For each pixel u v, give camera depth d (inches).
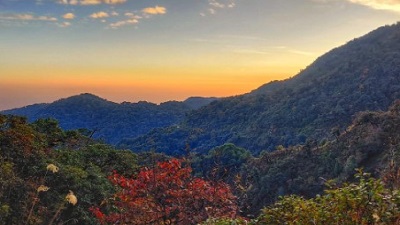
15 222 633.6
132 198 331.6
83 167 983.6
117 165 1145.4
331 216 159.9
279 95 5920.3
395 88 4288.9
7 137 802.2
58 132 1237.7
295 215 172.4
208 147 4699.8
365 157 1652.3
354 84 4810.5
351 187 163.3
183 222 315.6
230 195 326.0
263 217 188.4
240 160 2513.5
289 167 2048.5
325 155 1955.0
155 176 331.0
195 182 329.1
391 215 148.6
